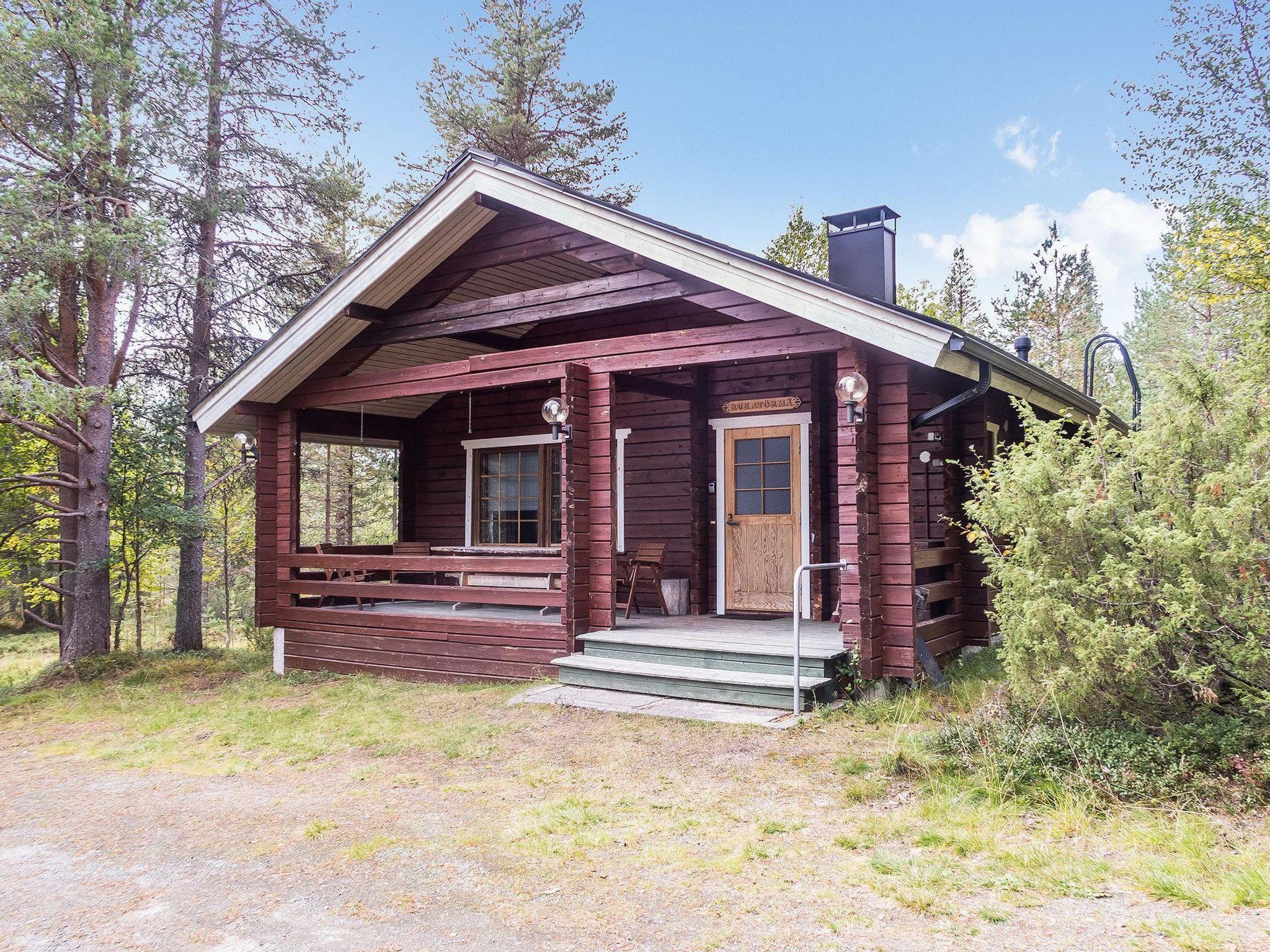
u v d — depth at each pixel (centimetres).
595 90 1906
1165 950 262
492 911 327
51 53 1004
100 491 1123
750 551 920
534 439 1107
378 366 1062
